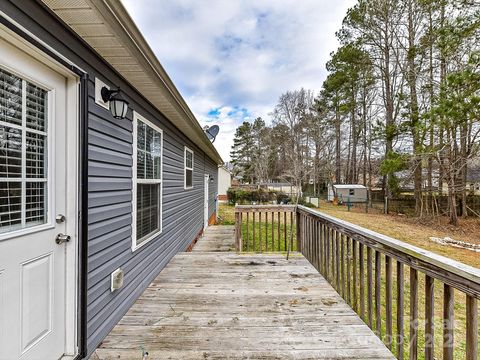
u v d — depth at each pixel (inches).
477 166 405.7
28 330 54.1
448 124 306.7
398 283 64.3
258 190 826.8
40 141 58.6
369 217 481.7
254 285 114.0
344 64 579.8
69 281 65.4
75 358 64.7
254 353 69.9
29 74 54.4
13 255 50.8
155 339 76.4
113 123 87.9
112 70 87.9
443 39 318.7
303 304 96.5
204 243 257.3
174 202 173.2
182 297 103.5
